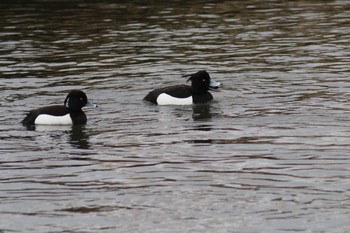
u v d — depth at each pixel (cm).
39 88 2248
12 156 1673
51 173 1559
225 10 3397
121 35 2953
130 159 1638
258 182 1481
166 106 2062
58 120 1906
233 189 1447
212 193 1430
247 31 2988
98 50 2730
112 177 1528
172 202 1391
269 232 1261
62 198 1423
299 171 1540
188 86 2100
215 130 1839
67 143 1762
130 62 2550
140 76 2370
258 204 1373
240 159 1623
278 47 2717
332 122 1880
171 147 1716
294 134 1792
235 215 1330
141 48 2744
